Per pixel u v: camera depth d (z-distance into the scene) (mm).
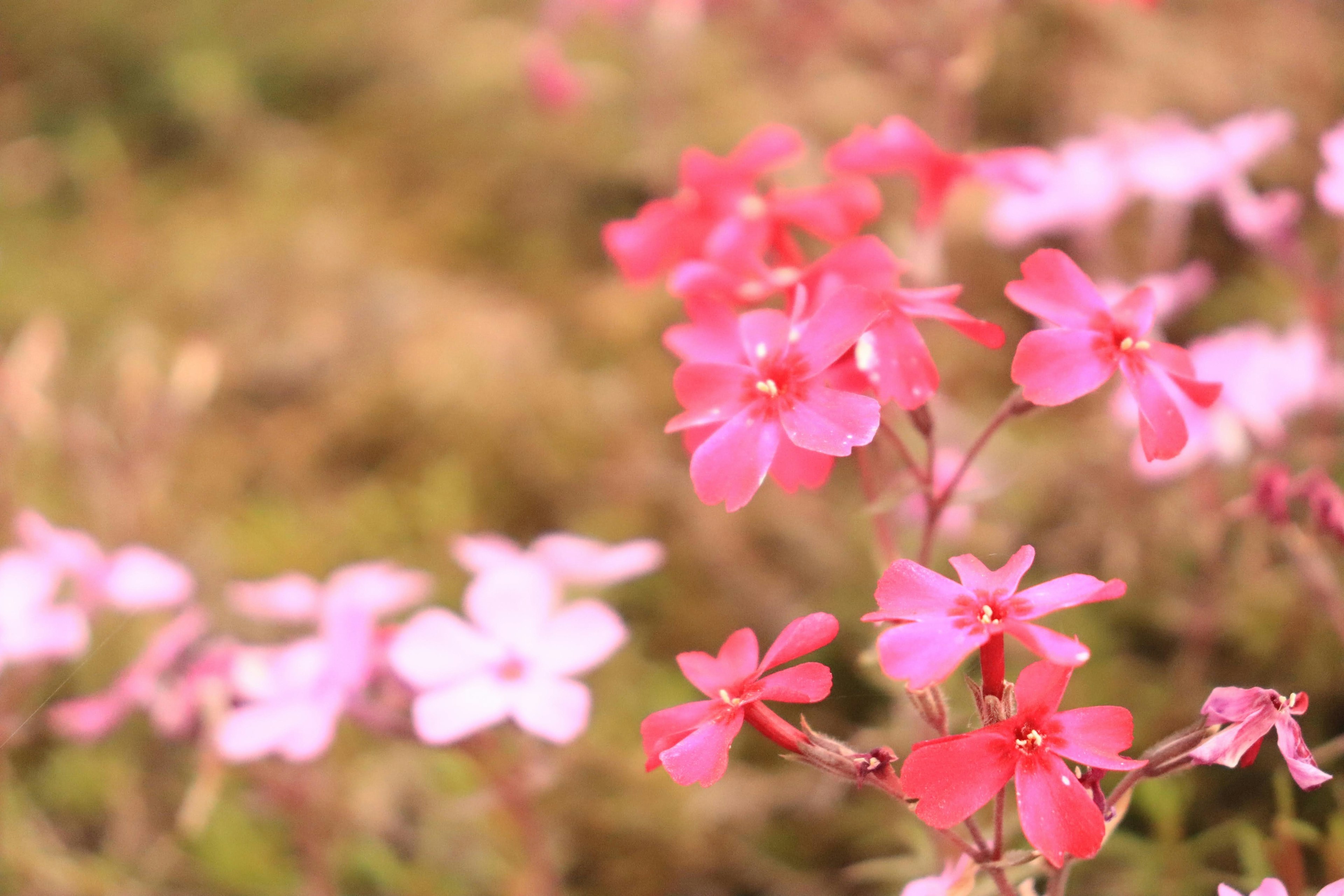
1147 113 654
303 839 424
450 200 686
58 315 634
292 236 668
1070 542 497
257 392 599
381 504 549
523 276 646
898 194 637
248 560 523
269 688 389
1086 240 501
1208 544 441
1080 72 674
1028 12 686
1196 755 321
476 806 402
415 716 369
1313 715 436
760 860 441
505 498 555
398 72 774
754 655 322
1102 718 312
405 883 431
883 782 323
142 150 748
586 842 444
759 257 374
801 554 519
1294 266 442
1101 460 505
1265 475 387
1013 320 590
